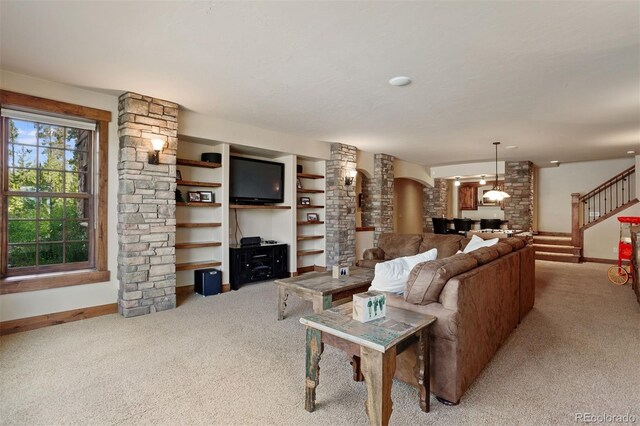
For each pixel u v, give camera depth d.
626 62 2.89
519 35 2.46
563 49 2.67
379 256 5.51
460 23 2.31
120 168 3.77
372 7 2.13
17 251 3.39
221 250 4.98
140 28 2.41
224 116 4.64
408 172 8.66
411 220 10.36
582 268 6.96
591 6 2.09
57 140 3.61
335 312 2.16
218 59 2.89
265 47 2.68
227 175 5.01
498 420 1.93
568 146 6.50
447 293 2.08
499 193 6.83
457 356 2.05
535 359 2.72
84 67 3.06
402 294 2.39
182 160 4.52
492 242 3.74
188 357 2.73
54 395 2.16
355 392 2.22
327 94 3.73
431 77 3.25
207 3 2.10
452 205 11.49
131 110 3.71
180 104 4.12
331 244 6.44
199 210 5.06
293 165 5.89
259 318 3.70
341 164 6.39
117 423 1.90
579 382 2.36
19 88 3.22
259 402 2.11
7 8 2.16
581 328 3.43
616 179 8.00
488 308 2.57
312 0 2.06
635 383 2.35
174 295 4.07
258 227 6.04
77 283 3.58
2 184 3.27
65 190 3.66
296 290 3.42
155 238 3.90
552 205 9.27
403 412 2.01
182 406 2.06
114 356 2.73
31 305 3.33
